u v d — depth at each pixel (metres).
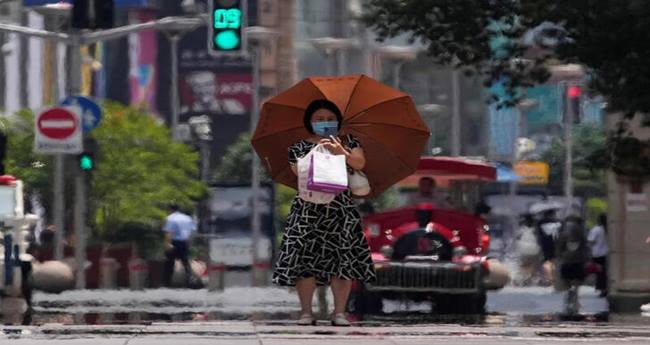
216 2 52.84
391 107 31.22
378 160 31.52
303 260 29.34
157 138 96.81
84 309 46.41
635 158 52.28
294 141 31.05
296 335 25.91
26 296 47.28
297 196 29.36
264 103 30.97
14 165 91.88
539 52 58.00
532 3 50.94
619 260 53.25
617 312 46.84
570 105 132.38
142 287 64.69
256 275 69.69
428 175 49.38
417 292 46.62
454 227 46.50
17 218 46.59
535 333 27.25
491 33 55.22
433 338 25.20
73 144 59.06
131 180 89.81
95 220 87.00
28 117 93.88
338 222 29.20
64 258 67.94
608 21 49.62
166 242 77.19
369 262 29.47
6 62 161.50
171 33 144.50
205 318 41.28
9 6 159.12
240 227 98.00
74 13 55.12
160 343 23.41
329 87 31.12
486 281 46.94
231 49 52.59
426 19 54.91
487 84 57.16
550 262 78.81
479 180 50.88
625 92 50.59
